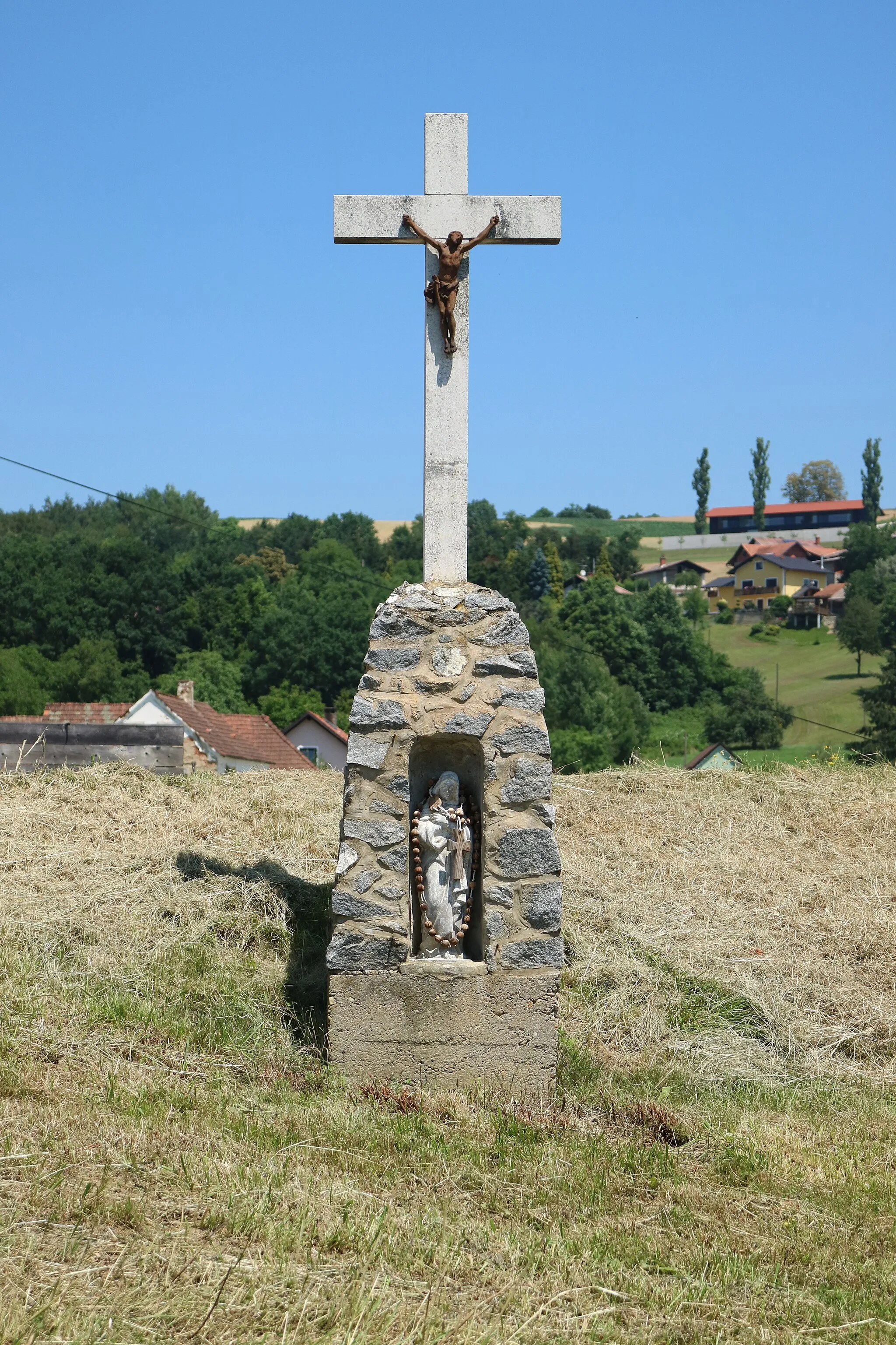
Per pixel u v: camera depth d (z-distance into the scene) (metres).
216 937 8.64
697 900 10.16
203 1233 4.81
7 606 52.12
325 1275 4.63
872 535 86.38
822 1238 5.48
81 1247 4.54
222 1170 5.36
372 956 7.02
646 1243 5.26
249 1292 4.39
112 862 9.74
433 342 7.56
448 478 7.57
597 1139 6.41
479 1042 7.02
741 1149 6.43
